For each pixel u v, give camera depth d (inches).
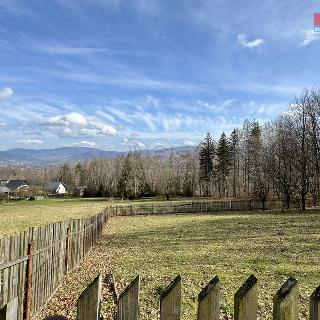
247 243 703.7
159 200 3265.3
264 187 2289.6
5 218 1667.1
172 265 508.7
